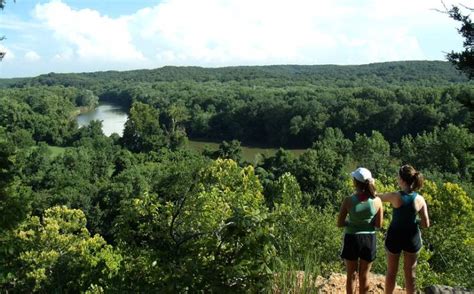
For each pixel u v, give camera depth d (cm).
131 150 9612
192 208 690
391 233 564
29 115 10438
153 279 529
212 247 496
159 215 716
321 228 1148
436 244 2214
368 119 9106
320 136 8619
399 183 565
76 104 17038
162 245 579
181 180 764
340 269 1029
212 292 454
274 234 509
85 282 978
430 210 2242
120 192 4703
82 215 2277
